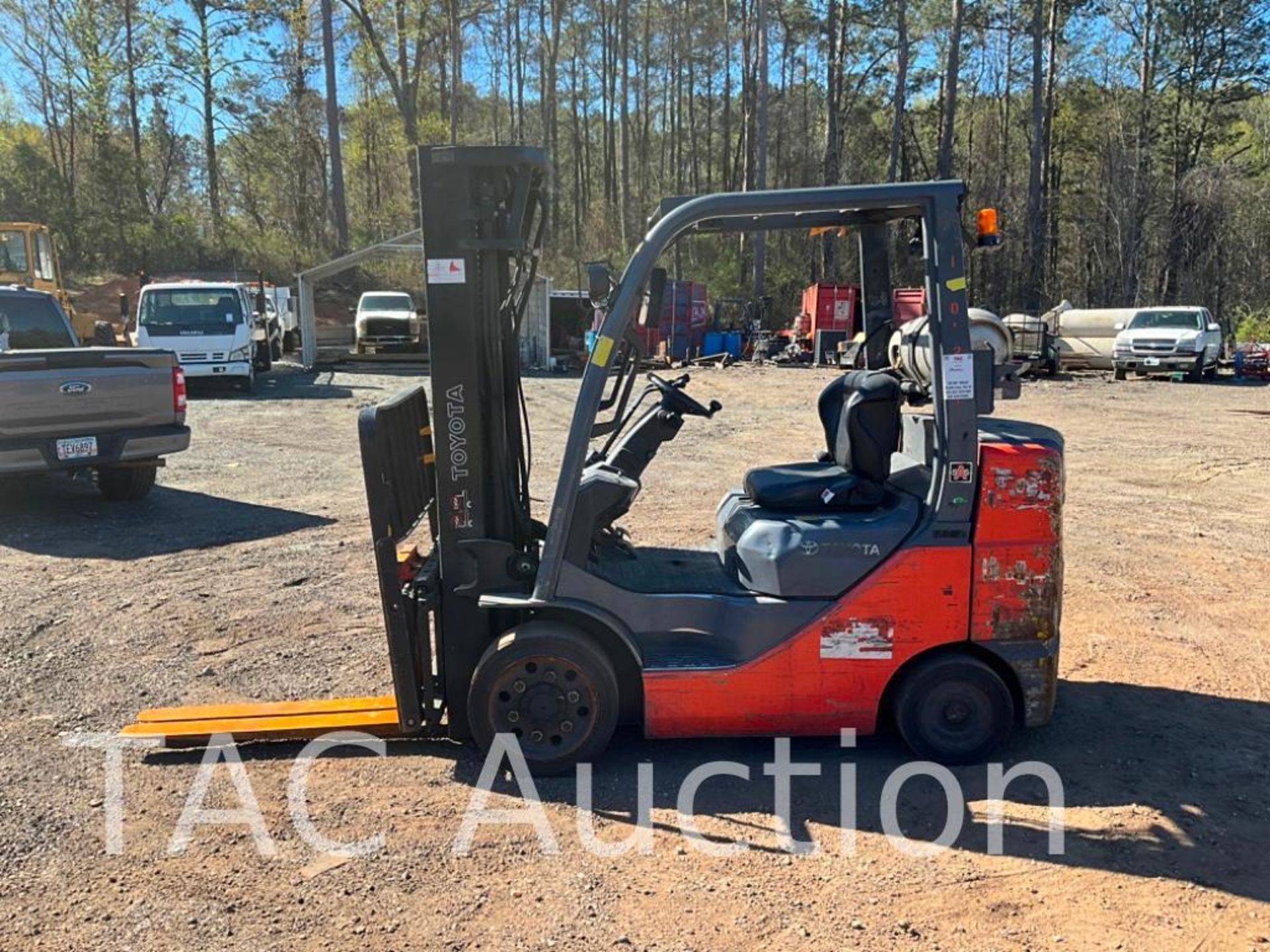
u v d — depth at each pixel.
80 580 6.96
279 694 4.96
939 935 3.06
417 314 29.98
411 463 4.43
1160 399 20.81
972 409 3.94
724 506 4.79
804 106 53.59
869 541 4.04
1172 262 45.00
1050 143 49.72
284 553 7.69
